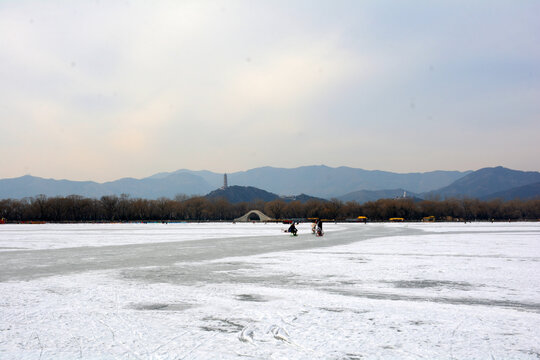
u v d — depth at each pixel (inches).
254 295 558.3
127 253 1215.6
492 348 338.0
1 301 518.3
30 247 1475.1
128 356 318.0
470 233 2440.9
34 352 327.3
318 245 1512.1
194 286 631.2
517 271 795.4
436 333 379.2
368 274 759.1
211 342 352.8
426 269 826.2
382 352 327.9
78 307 484.4
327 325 405.7
